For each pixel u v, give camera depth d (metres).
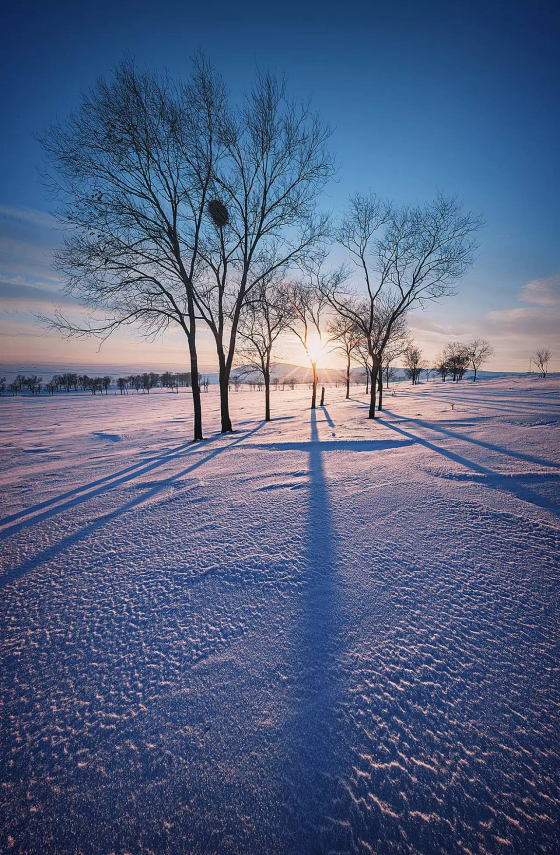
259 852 1.22
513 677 1.85
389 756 1.50
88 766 1.50
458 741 1.54
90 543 3.73
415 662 1.96
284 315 14.12
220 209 10.65
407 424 11.42
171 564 3.19
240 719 1.67
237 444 9.27
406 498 4.51
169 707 1.75
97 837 1.27
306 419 15.15
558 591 2.59
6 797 1.40
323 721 1.65
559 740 1.52
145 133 8.93
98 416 25.30
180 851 1.22
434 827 1.26
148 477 6.36
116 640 2.26
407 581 2.76
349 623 2.30
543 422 10.20
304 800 1.36
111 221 9.15
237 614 2.45
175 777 1.44
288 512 4.25
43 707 1.79
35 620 2.50
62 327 9.19
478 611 2.39
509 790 1.36
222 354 12.02
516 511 3.95
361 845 1.23
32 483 6.61
